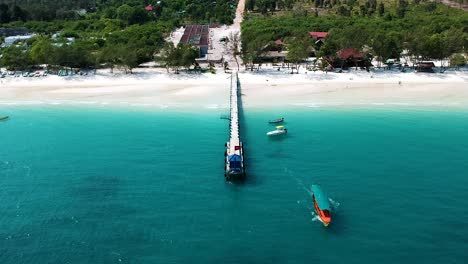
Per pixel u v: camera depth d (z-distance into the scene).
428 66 170.62
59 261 65.31
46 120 129.00
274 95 147.75
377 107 134.75
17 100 148.88
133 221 74.69
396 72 170.62
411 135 111.56
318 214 74.75
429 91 150.75
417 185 84.88
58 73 175.62
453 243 67.06
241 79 165.62
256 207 78.06
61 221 75.19
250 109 134.25
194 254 66.00
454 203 78.38
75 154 103.44
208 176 90.31
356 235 69.38
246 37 197.12
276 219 74.19
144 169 94.31
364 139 108.94
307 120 123.56
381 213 75.25
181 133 115.56
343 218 73.88
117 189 85.81
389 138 109.50
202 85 160.00
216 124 121.88
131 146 107.31
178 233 71.06
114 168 95.25
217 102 141.62
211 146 106.25
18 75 174.25
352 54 173.75
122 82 165.62
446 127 117.38
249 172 91.50
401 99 142.50
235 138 103.19
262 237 69.50
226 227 72.31
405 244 66.94
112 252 66.94
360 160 96.44
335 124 120.06
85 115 132.50
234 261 64.19
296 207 77.75
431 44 171.88
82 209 78.75
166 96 149.12
